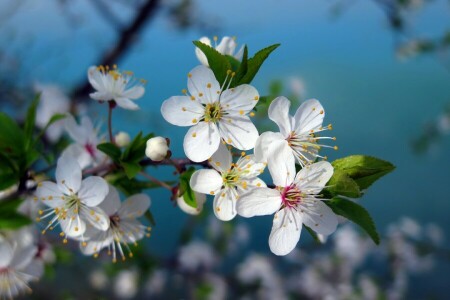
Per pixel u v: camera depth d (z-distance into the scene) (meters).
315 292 0.53
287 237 0.20
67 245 0.24
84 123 0.23
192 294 0.48
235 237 0.53
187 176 0.20
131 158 0.21
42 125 0.36
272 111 0.20
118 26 0.38
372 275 0.54
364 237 0.54
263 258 0.53
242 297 0.52
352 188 0.19
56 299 0.41
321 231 0.20
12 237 0.22
